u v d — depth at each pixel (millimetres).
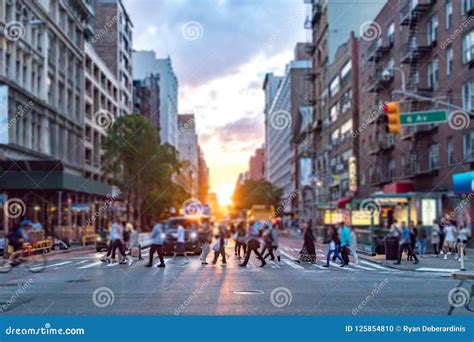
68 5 55625
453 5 34719
